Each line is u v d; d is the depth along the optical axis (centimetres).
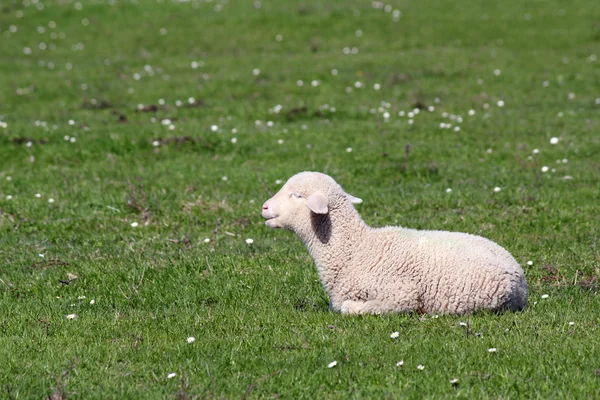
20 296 2559
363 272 2223
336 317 2222
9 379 1833
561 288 2538
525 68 7300
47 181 4241
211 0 10212
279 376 1806
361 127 5450
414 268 2184
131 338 2111
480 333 2014
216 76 7169
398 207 3619
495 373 1789
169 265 2811
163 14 9612
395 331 2080
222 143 4941
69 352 1998
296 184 2270
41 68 7688
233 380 1795
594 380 1738
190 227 3397
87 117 5906
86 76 7331
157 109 6144
